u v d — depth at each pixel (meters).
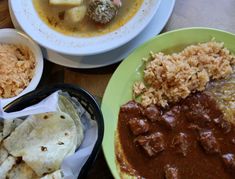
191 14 0.31
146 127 0.27
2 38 0.29
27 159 0.23
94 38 0.28
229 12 0.30
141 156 0.27
